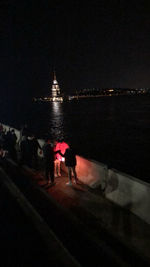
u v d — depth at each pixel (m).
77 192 6.96
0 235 4.41
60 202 6.29
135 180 5.66
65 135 57.09
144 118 99.00
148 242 4.41
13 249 3.95
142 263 3.85
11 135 11.88
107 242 4.41
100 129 68.31
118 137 51.75
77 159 8.41
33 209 5.29
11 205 5.71
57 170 8.61
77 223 4.95
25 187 7.33
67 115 131.88
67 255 3.51
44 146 7.74
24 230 4.50
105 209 5.81
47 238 4.02
